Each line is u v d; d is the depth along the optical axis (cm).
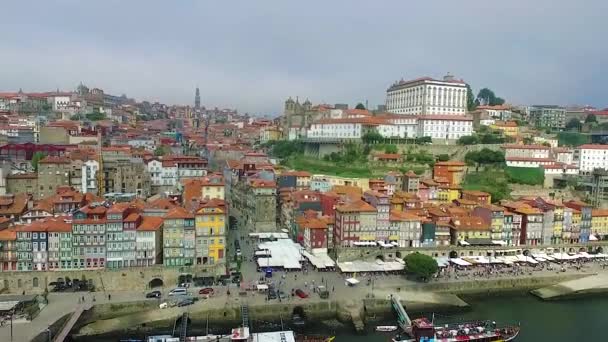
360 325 14462
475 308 16562
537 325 15200
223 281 16562
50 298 15125
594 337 14362
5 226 17512
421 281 17688
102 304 14700
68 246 16312
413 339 13538
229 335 13525
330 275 17938
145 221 17462
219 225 17312
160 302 14962
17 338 12469
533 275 18788
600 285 18375
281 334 13300
